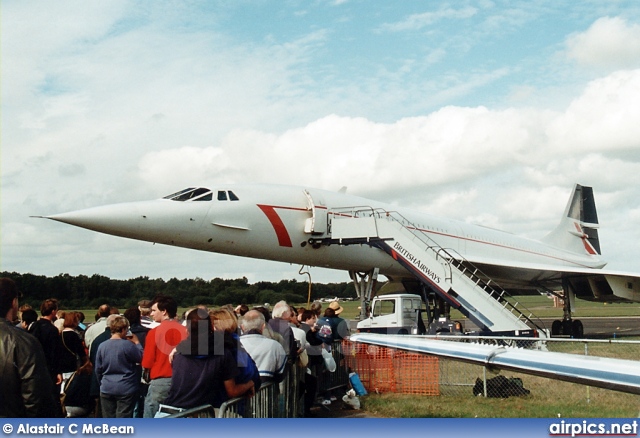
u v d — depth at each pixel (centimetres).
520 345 1933
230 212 1983
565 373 777
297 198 2194
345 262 2375
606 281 2816
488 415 1033
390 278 2858
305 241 2186
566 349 2056
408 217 2677
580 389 1306
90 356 979
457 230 2994
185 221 1886
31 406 493
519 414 1040
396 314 2109
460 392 1300
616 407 1105
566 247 4197
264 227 2064
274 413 798
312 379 1035
